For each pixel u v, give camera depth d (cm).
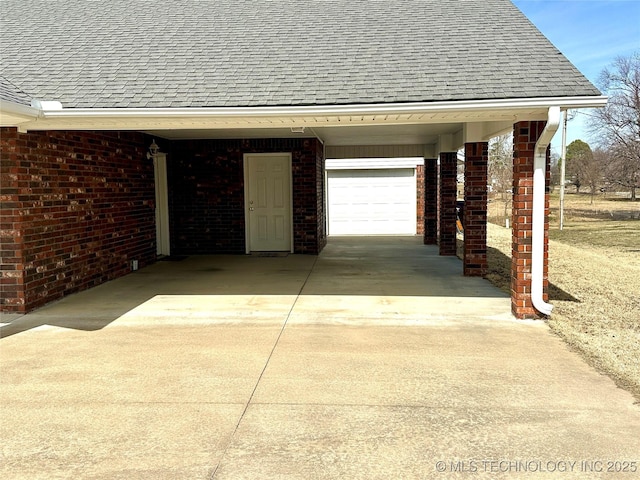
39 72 712
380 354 529
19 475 313
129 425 377
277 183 1300
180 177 1290
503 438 354
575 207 3500
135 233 1052
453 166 1232
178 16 932
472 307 718
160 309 718
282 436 359
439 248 1300
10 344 566
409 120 661
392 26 844
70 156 795
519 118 629
